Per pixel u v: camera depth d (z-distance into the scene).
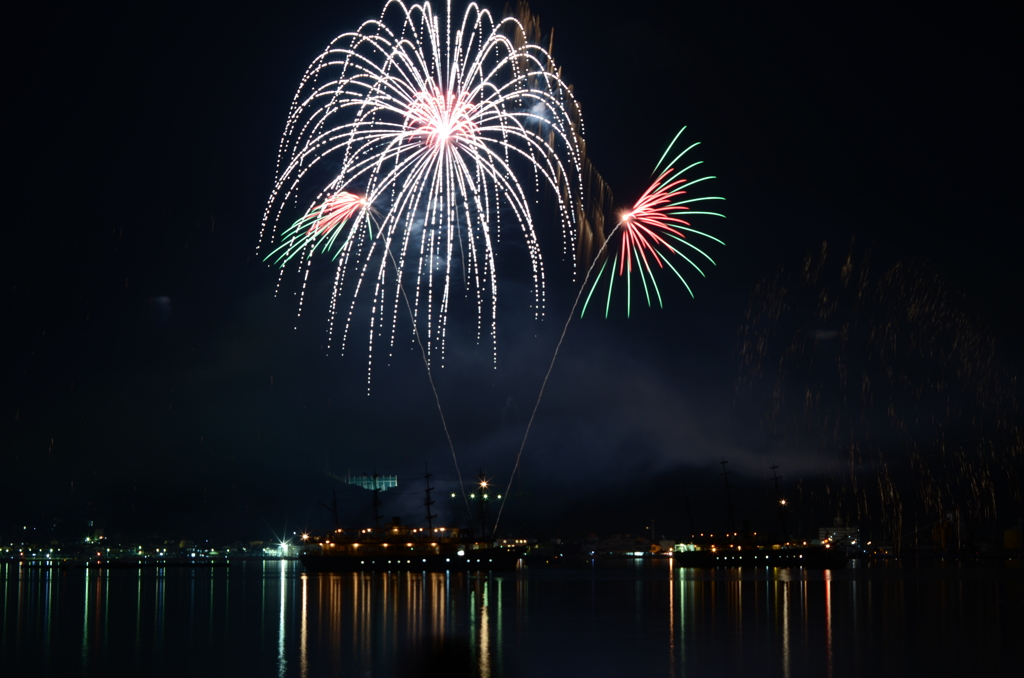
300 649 66.31
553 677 53.66
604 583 177.75
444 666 57.59
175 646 68.75
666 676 54.19
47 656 64.12
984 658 61.78
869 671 56.41
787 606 109.19
